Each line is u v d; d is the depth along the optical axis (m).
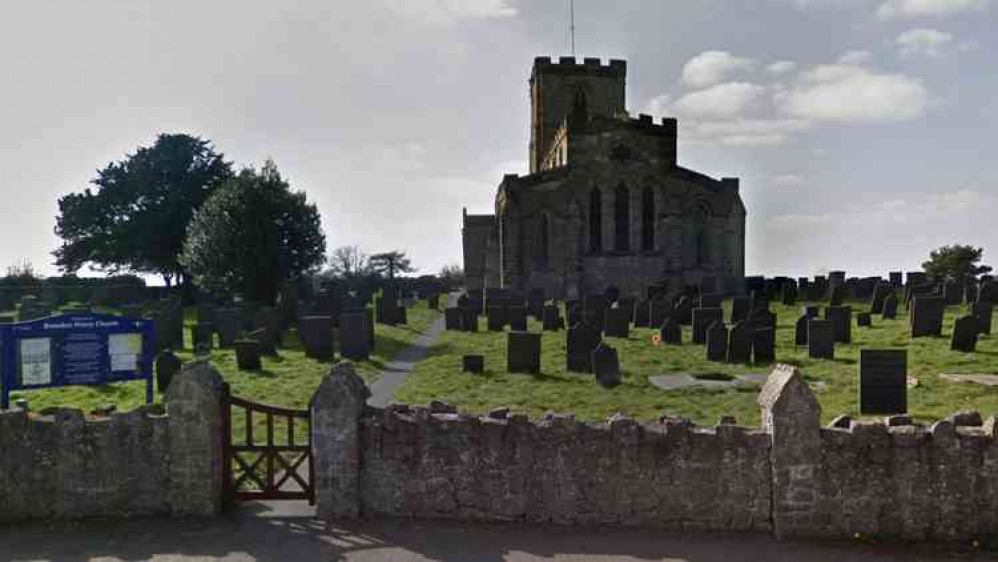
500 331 34.03
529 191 53.94
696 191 54.28
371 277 81.50
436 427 10.47
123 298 52.50
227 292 47.84
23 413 10.74
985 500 9.65
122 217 67.94
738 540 9.77
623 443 10.20
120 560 9.27
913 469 9.75
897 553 9.41
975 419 10.17
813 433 9.85
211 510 10.67
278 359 25.75
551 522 10.34
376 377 22.69
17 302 51.16
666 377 20.75
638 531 10.06
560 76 69.19
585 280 53.72
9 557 9.38
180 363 20.80
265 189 48.03
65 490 10.73
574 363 22.23
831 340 22.44
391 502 10.55
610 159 53.88
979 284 35.06
